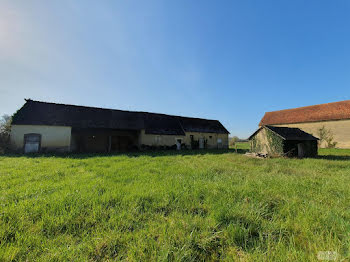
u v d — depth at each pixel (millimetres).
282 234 2223
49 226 2281
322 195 3701
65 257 1738
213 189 3988
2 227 2219
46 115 15500
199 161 9859
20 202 3039
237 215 2627
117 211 2816
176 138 21781
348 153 16500
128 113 21391
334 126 23312
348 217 2592
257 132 16250
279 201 3277
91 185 4246
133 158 10766
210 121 28375
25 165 7441
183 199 3393
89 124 16516
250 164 9000
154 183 4539
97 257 1789
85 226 2379
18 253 1797
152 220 2594
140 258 1728
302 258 1682
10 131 14578
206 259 1812
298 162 9969
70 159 9852
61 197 3283
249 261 1683
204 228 2318
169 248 1820
